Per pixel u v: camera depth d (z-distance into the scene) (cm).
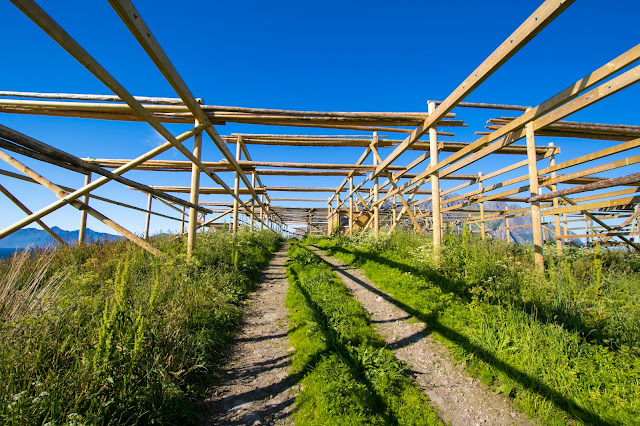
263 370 316
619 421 229
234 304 509
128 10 254
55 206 430
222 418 242
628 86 268
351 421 230
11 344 211
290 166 957
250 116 586
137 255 577
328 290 566
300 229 3225
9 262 413
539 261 517
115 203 652
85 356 219
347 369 290
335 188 1522
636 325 311
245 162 919
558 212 521
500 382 296
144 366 236
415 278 549
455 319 405
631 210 917
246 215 1616
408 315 463
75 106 514
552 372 279
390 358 322
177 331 296
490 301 430
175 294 384
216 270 602
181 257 533
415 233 902
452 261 526
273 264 964
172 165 925
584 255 680
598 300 371
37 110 564
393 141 867
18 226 408
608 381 262
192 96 451
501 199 1109
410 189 1023
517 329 345
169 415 216
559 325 343
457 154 523
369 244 935
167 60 345
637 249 793
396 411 249
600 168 457
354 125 668
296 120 616
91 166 306
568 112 358
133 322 264
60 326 247
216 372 306
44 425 161
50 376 196
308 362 316
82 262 579
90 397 189
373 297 555
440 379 305
